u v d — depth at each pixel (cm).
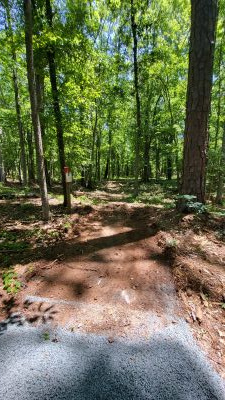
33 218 655
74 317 279
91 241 491
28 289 333
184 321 264
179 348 232
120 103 1664
